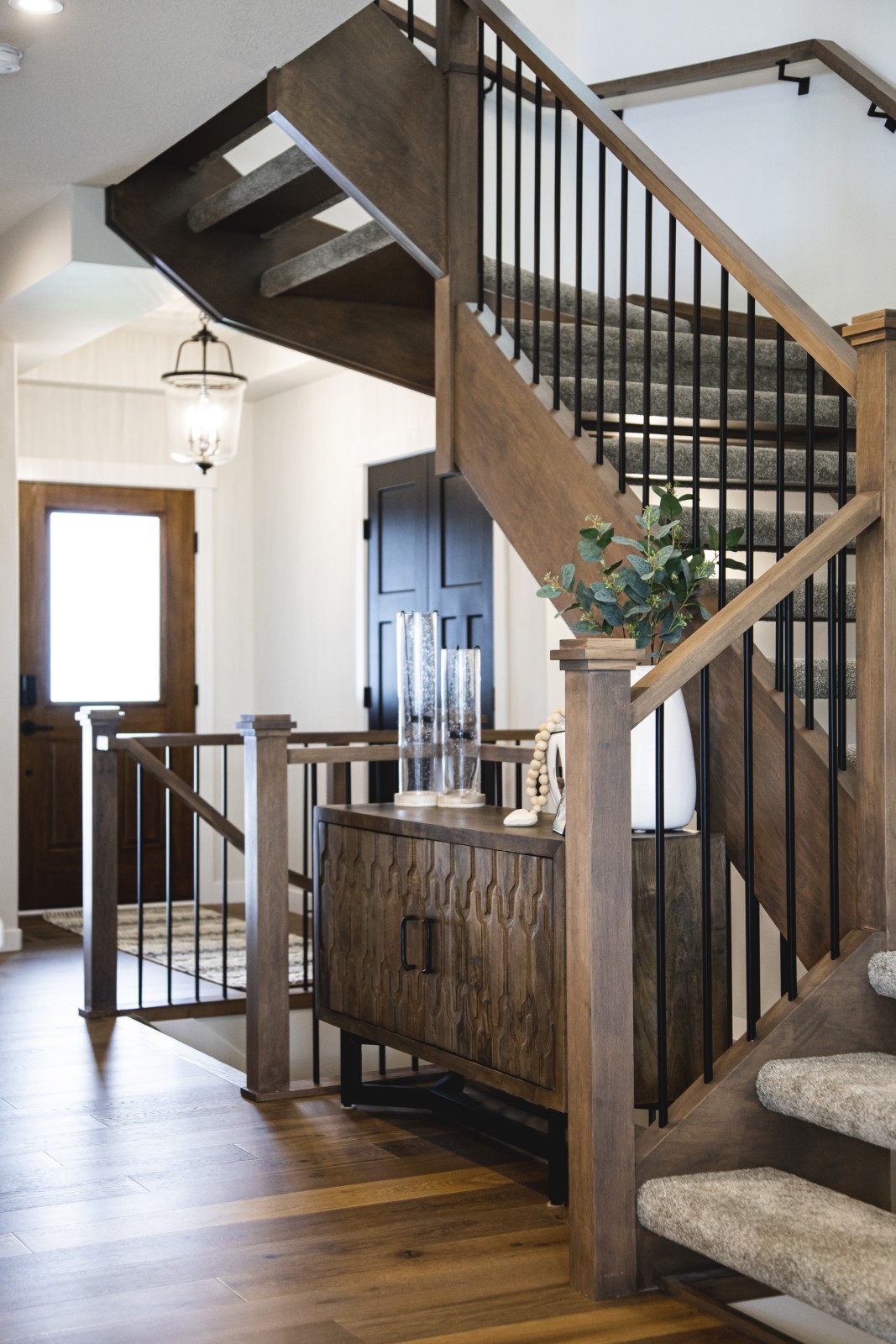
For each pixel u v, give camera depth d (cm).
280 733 376
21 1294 246
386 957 343
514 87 527
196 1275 254
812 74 482
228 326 480
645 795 290
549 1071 282
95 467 745
